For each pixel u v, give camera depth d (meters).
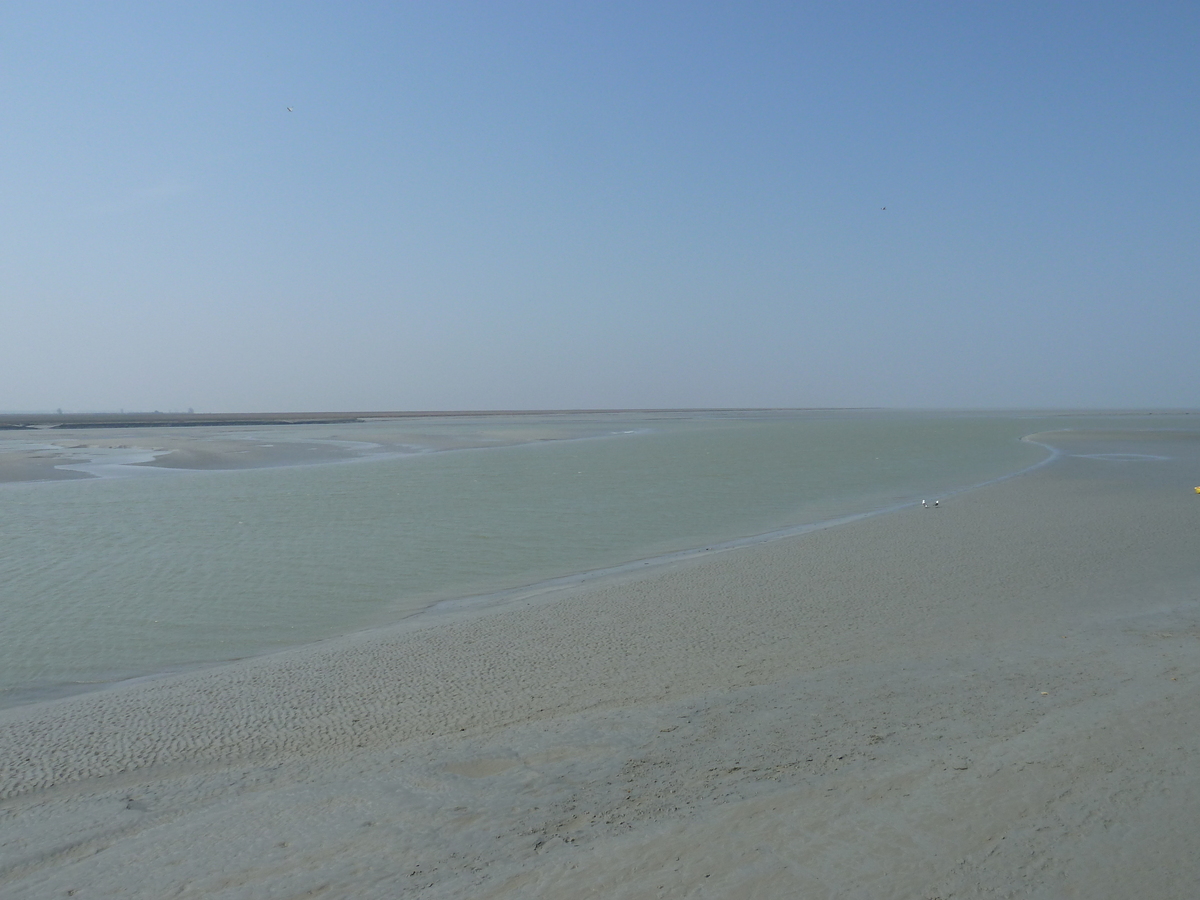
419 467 46.47
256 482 38.38
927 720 8.30
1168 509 25.30
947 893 5.29
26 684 12.10
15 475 42.06
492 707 9.93
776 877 5.57
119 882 6.16
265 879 6.05
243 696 10.87
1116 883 5.28
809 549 19.86
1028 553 18.52
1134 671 9.55
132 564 20.11
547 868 5.89
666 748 8.05
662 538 23.33
